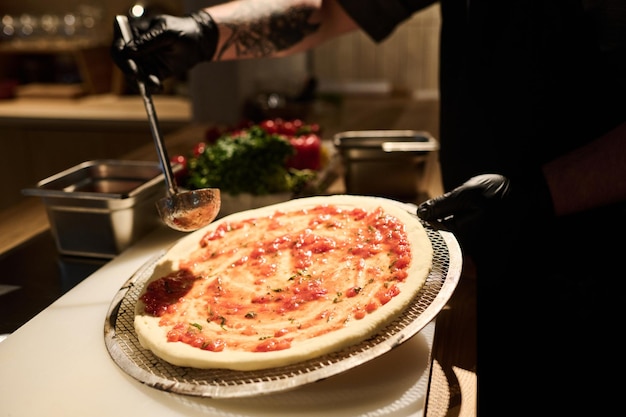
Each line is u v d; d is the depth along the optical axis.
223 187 1.56
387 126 2.64
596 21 1.21
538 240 1.40
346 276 1.13
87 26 3.67
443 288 0.99
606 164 1.13
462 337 1.07
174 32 1.37
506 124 1.38
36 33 3.70
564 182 1.14
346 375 0.93
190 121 3.07
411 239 1.19
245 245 1.29
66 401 0.91
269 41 1.60
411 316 0.96
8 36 3.71
